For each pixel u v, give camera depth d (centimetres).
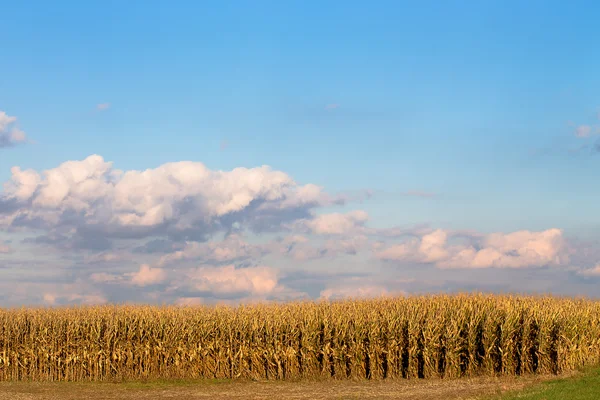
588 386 2397
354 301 3731
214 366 3400
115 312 3588
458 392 2616
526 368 3145
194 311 3600
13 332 3419
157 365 3412
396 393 2692
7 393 2883
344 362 3259
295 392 2827
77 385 3158
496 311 3291
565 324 3103
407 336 3269
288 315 3456
